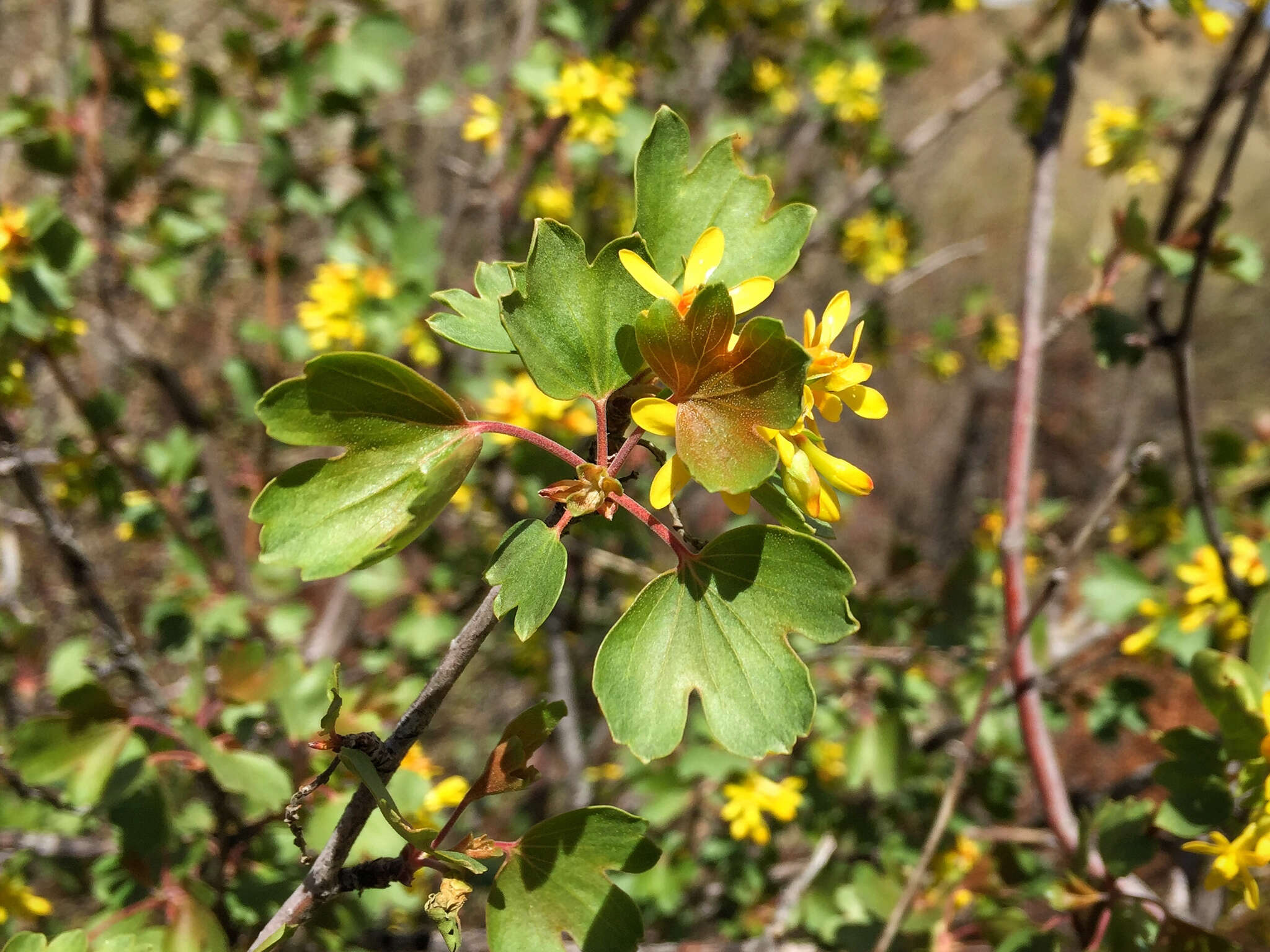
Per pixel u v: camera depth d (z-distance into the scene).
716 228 0.10
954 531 0.82
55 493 0.31
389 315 0.31
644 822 0.11
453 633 0.34
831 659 0.31
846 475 0.10
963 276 1.02
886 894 0.22
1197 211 0.24
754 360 0.09
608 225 0.45
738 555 0.10
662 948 0.27
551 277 0.10
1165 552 0.32
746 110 0.48
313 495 0.09
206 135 0.32
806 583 0.09
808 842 0.30
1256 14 0.23
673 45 0.52
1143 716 0.29
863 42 0.43
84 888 0.25
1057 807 0.20
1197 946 0.16
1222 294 1.00
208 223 0.33
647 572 0.32
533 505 0.32
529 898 0.11
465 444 0.10
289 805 0.10
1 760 0.20
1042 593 0.19
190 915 0.17
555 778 0.42
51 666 0.25
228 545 0.32
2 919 0.21
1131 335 0.22
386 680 0.21
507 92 0.37
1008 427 0.83
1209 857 0.21
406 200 0.35
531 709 0.11
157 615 0.30
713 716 0.09
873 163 0.46
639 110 0.33
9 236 0.22
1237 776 0.15
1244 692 0.14
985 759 0.30
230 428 0.42
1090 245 0.96
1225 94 0.24
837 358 0.10
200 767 0.18
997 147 1.07
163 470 0.31
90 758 0.17
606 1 0.34
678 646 0.10
